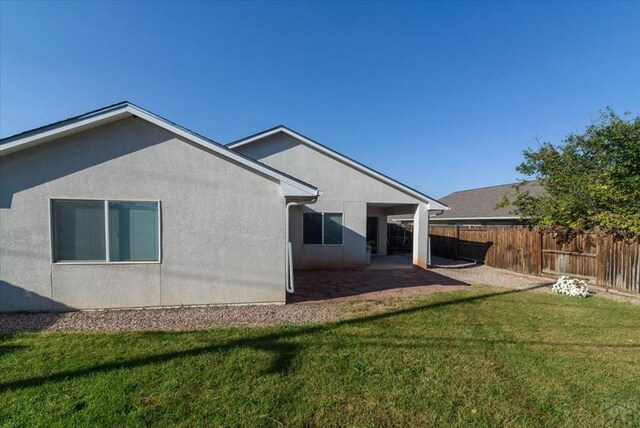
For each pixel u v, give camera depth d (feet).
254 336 17.28
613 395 11.93
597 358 15.34
